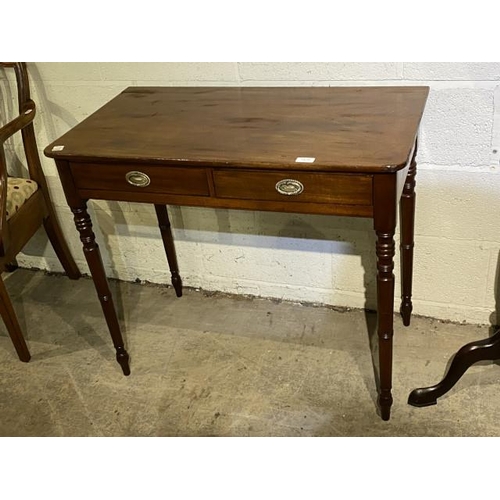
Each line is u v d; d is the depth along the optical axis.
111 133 1.47
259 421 1.61
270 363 1.80
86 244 1.55
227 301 2.09
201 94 1.68
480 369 1.69
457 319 1.86
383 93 1.53
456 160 1.59
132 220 2.08
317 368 1.76
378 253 1.30
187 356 1.86
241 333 1.93
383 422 1.57
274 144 1.31
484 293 1.78
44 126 1.99
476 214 1.65
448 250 1.74
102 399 1.74
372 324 1.90
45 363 1.90
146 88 1.77
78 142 1.43
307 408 1.63
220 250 2.02
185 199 1.38
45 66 1.86
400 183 1.26
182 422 1.63
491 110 1.51
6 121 2.04
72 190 1.46
